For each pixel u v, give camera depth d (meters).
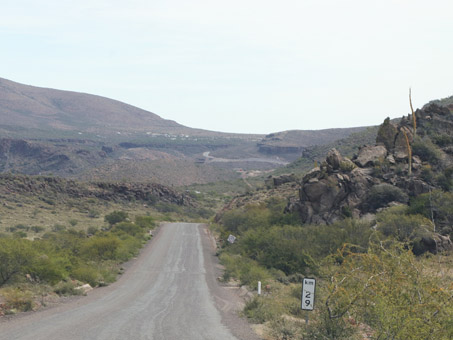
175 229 84.00
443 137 60.56
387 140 59.84
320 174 53.06
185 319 19.86
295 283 34.72
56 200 113.56
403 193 49.53
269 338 16.34
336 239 38.50
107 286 32.56
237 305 25.59
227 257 49.09
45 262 27.33
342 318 12.59
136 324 17.94
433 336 10.37
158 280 36.47
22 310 20.31
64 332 15.72
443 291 10.59
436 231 40.84
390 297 10.85
